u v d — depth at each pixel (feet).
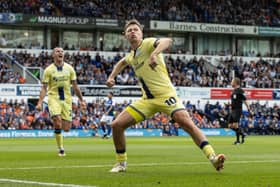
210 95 166.71
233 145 80.69
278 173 33.17
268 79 184.14
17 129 130.31
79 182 27.37
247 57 188.34
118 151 33.78
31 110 144.66
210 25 189.88
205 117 154.71
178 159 46.19
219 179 29.22
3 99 144.87
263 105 164.86
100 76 166.50
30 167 37.27
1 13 168.04
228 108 155.33
